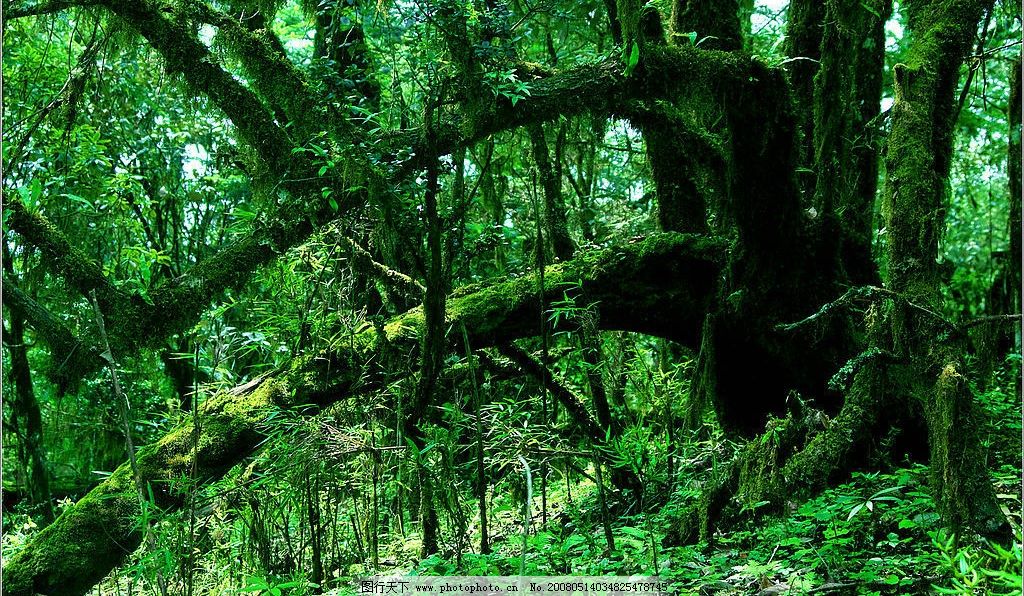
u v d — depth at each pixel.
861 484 4.19
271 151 4.65
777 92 4.80
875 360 4.10
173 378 9.80
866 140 5.77
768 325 5.31
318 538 4.37
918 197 4.26
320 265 4.94
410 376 4.65
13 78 7.43
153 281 7.14
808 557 3.71
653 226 8.52
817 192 5.30
